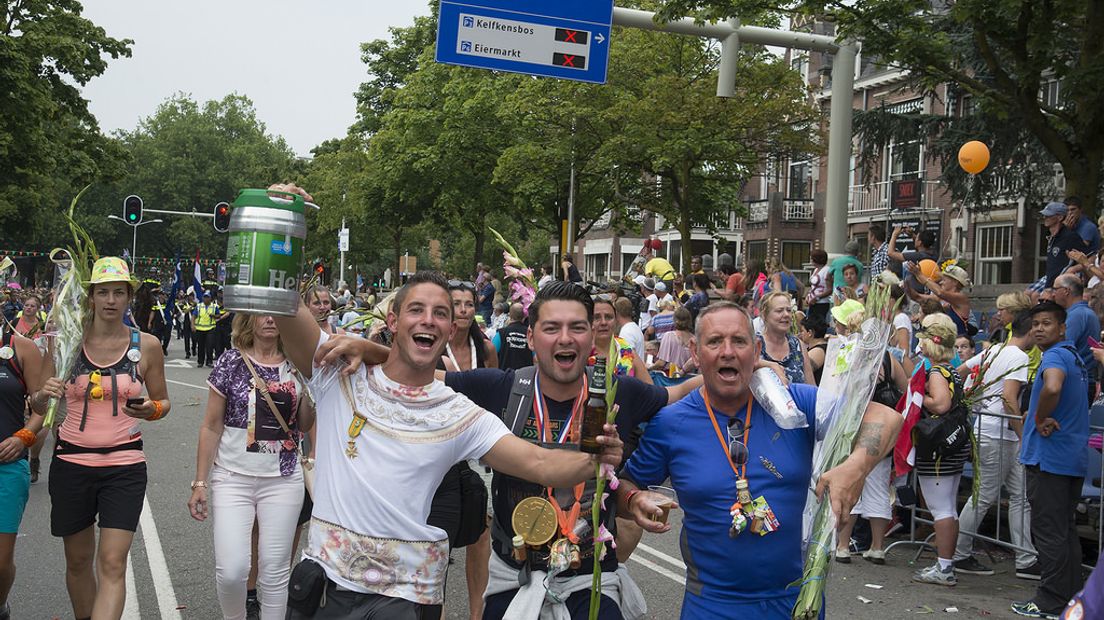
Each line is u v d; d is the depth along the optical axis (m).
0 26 33.38
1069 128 15.98
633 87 24.88
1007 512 8.38
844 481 3.20
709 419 3.53
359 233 53.69
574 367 3.71
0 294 9.78
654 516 3.47
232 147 95.62
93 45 36.06
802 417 3.42
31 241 36.09
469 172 35.16
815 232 34.50
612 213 40.06
